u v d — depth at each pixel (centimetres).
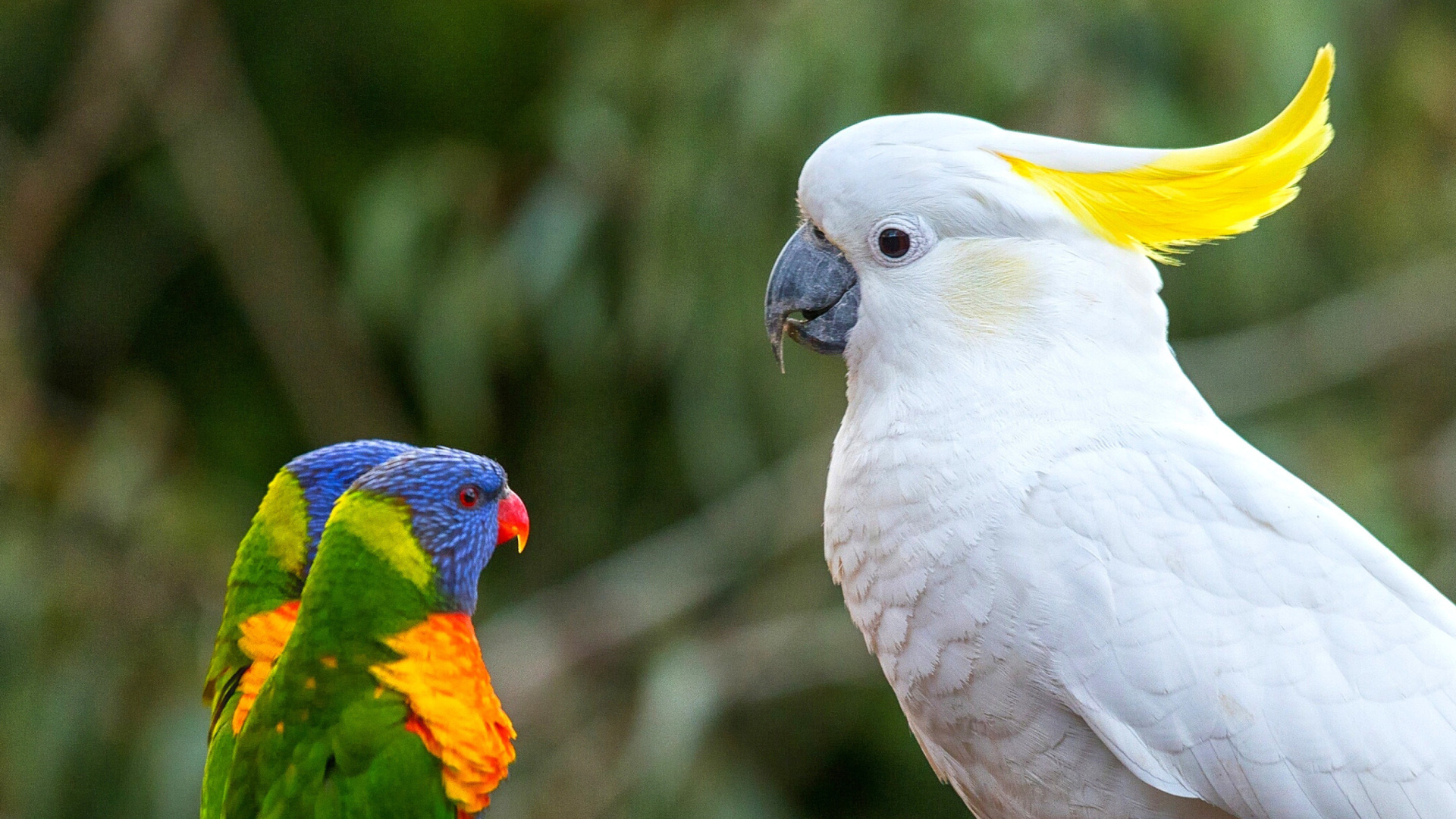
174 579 1025
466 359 1086
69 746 962
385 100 1304
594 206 1069
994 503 494
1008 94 974
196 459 1245
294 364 1280
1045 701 493
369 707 439
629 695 1146
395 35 1280
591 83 1059
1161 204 520
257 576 494
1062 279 514
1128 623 479
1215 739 473
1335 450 1145
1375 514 1088
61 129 1188
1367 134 1159
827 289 543
